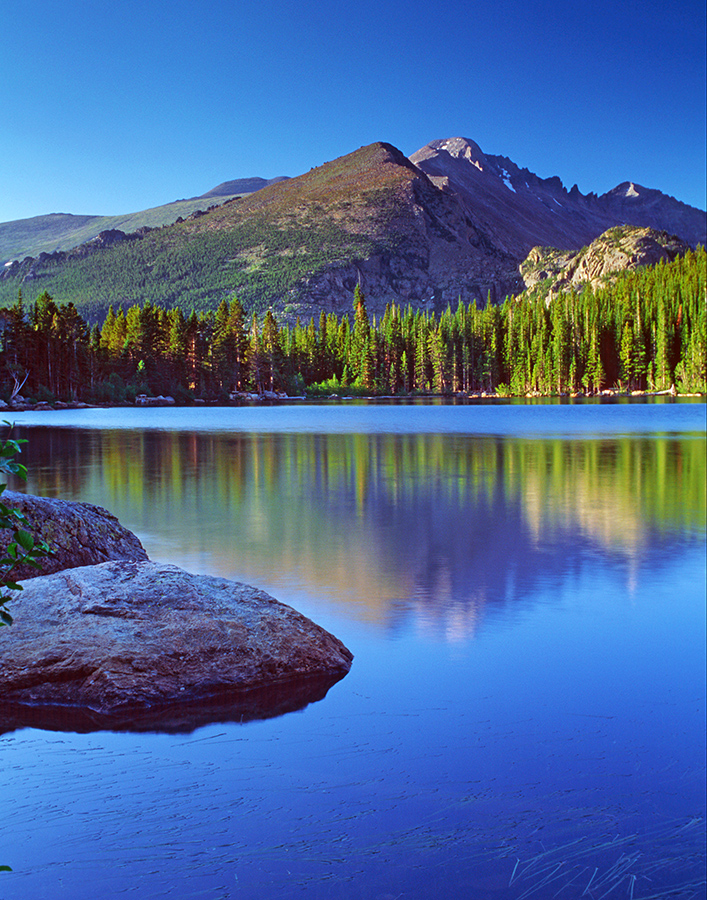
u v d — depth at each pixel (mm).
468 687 6953
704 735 6004
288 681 6902
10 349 97688
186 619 7145
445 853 4355
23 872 3996
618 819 4797
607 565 12500
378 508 18859
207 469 28234
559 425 60750
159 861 4148
